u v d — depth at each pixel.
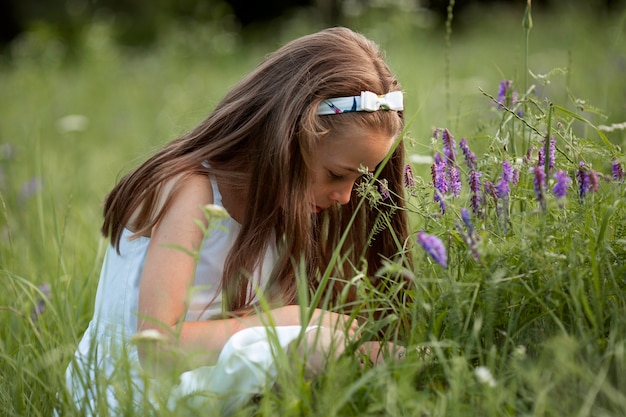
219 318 2.11
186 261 1.93
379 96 1.99
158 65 9.02
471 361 1.77
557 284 1.72
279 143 1.94
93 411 1.76
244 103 2.03
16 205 3.46
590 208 1.81
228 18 10.82
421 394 1.59
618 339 1.66
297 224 1.97
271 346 1.65
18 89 7.52
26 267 2.89
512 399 1.51
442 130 2.17
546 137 1.88
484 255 1.71
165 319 1.89
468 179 1.94
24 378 2.02
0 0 13.75
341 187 2.01
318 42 2.04
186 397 1.64
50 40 9.39
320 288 1.74
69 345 1.83
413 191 2.01
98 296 2.11
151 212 2.00
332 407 1.54
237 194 2.07
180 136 2.17
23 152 4.62
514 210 2.14
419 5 6.81
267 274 2.12
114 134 6.16
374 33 6.36
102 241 2.77
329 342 1.81
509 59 6.21
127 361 1.68
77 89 7.73
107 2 14.07
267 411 1.54
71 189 3.86
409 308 1.90
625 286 1.80
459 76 5.75
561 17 7.47
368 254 2.26
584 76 4.59
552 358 1.62
